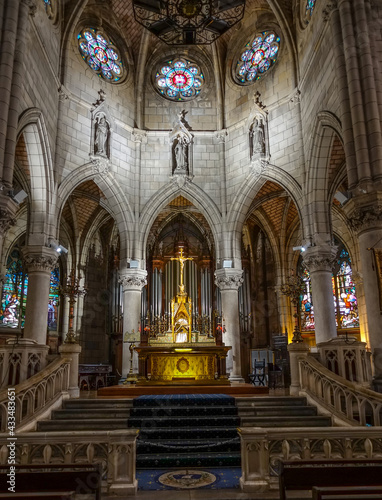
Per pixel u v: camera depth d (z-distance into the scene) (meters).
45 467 5.51
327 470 5.19
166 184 21.66
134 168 21.69
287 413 10.90
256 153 20.22
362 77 12.97
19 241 25.56
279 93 20.39
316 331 16.83
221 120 22.55
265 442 7.29
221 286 20.55
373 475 5.18
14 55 13.50
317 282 17.06
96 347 25.81
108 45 22.17
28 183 17.66
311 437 7.31
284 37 20.14
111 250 27.61
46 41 17.25
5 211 12.02
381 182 11.77
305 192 18.17
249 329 26.19
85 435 7.25
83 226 25.67
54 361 11.58
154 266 26.78
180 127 22.06
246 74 22.28
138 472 8.47
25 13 14.09
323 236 17.31
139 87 22.80
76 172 19.00
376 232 11.62
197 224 28.00
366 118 12.60
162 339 20.98
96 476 5.30
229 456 8.96
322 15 15.33
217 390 13.70
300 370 12.01
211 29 15.02
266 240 27.62
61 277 25.72
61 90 18.88
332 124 15.05
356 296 22.83
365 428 7.40
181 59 24.00
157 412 10.90
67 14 19.69
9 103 13.03
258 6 22.19
